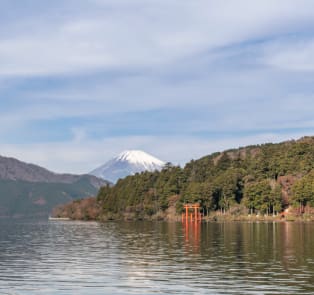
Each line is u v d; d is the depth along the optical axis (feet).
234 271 181.06
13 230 527.81
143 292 147.13
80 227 562.66
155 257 225.97
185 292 146.41
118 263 206.49
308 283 157.28
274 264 197.88
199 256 227.61
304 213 632.38
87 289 152.05
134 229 484.74
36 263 209.36
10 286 157.28
